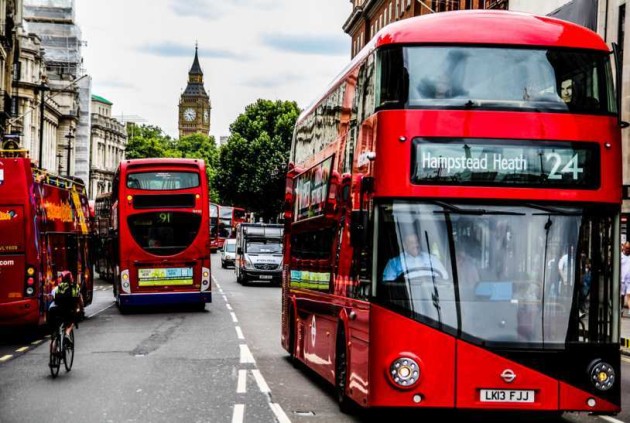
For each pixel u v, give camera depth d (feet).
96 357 57.47
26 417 35.99
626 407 39.91
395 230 30.99
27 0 377.50
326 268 41.83
